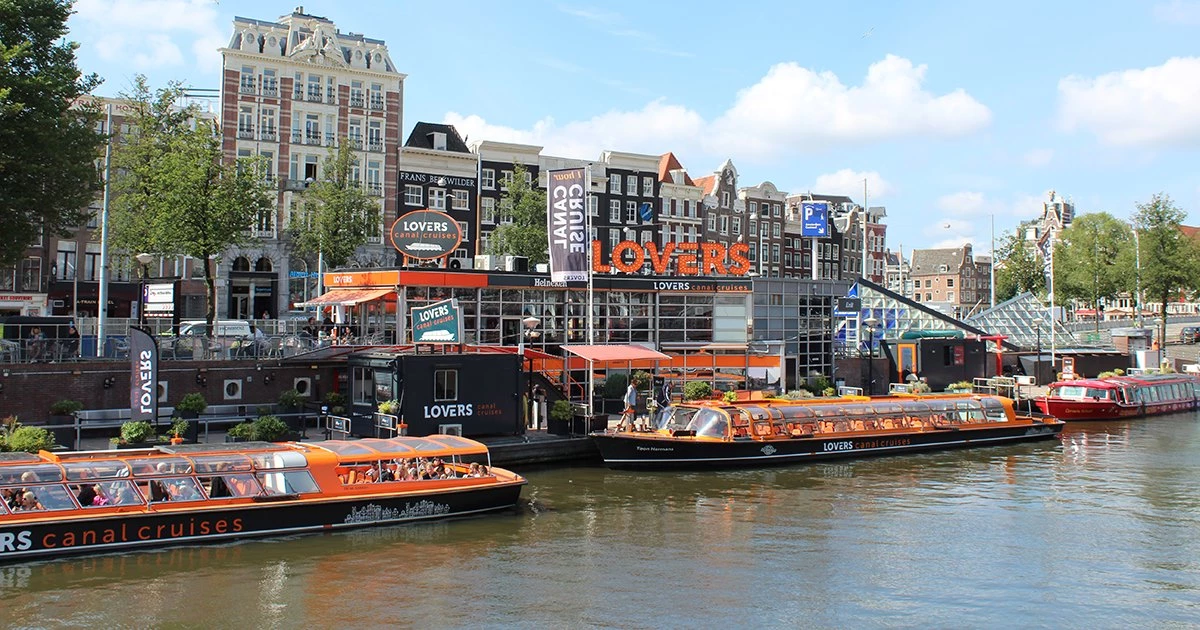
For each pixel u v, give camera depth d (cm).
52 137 2695
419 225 3338
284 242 5825
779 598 1662
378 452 2142
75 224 2944
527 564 1836
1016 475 2875
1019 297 6353
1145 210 7056
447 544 1964
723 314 3944
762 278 4038
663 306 3803
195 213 3597
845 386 4466
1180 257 6894
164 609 1534
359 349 2975
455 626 1490
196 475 1908
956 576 1809
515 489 2248
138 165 4050
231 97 5734
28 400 2711
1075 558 1942
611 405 3341
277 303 5809
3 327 3066
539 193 5819
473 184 6538
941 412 3438
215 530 1891
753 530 2136
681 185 7994
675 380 3791
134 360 2458
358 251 5941
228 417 2838
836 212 10269
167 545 1848
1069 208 13100
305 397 3047
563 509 2314
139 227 3962
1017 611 1617
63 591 1598
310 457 2034
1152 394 4619
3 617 1477
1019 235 9250
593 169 7269
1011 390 4550
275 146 5853
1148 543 2064
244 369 3034
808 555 1939
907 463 3073
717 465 2881
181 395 2923
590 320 3309
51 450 2175
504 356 2888
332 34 6075
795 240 9256
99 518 1770
